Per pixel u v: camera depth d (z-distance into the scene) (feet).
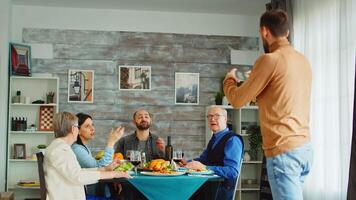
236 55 19.98
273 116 6.85
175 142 19.51
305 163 6.78
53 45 19.01
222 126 12.73
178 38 19.79
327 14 14.25
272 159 6.77
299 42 16.21
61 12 19.15
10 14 18.22
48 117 18.43
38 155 9.87
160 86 19.57
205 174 10.82
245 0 18.20
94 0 18.25
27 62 18.43
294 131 6.73
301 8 16.05
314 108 14.99
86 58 19.20
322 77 14.56
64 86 18.99
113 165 10.75
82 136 12.56
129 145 14.53
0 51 17.57
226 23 20.06
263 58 6.88
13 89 18.33
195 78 19.74
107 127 19.15
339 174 13.07
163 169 11.05
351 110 12.42
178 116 19.60
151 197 10.22
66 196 9.73
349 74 12.50
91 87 19.13
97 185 12.60
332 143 13.79
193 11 19.74
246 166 19.63
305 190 15.42
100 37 19.34
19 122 17.97
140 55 19.53
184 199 10.27
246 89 6.96
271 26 7.23
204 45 19.92
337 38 13.56
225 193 11.53
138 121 14.55
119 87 19.30
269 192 16.99
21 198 18.03
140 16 19.61
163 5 18.89
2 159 17.39
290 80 6.84
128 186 11.62
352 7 12.53
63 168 9.63
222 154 12.10
